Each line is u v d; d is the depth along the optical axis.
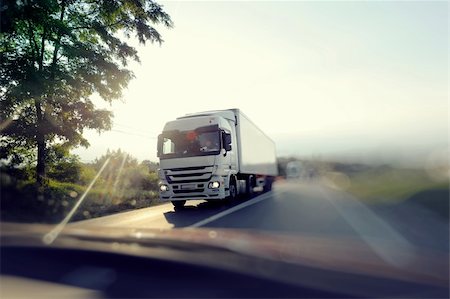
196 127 12.50
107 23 18.08
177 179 12.18
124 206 13.27
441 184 15.26
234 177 14.08
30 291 3.18
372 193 17.19
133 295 3.17
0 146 16.80
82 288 3.28
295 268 3.84
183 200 12.62
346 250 4.80
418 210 10.04
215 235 5.20
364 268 3.95
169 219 9.51
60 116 17.45
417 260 4.53
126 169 23.83
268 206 12.78
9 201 6.07
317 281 3.54
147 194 18.44
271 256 4.16
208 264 3.79
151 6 18.06
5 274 3.51
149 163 27.23
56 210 7.20
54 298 3.08
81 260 3.82
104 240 4.53
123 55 17.98
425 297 3.34
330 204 13.28
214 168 11.95
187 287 3.30
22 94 14.45
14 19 13.83
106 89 17.11
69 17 17.64
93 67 16.66
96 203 12.48
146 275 3.54
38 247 4.17
